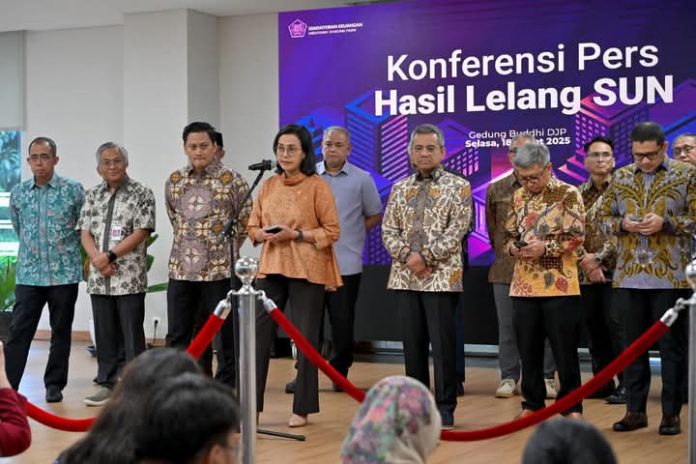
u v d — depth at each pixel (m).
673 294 5.72
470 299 8.60
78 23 10.80
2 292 9.97
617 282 5.88
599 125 8.23
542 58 8.36
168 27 10.27
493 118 8.51
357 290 7.48
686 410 6.57
